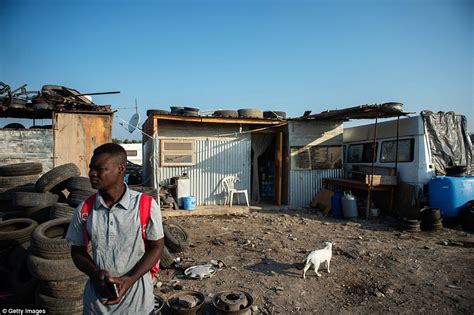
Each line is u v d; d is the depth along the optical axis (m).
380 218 10.62
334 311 4.31
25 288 4.34
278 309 4.36
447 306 4.41
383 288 4.96
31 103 9.70
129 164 18.97
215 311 3.89
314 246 7.23
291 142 12.71
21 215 6.12
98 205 2.05
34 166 7.80
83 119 9.71
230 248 7.06
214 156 12.26
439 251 6.87
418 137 10.30
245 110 12.38
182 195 11.27
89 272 1.97
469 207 9.05
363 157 12.83
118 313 2.02
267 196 13.96
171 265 5.88
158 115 11.03
